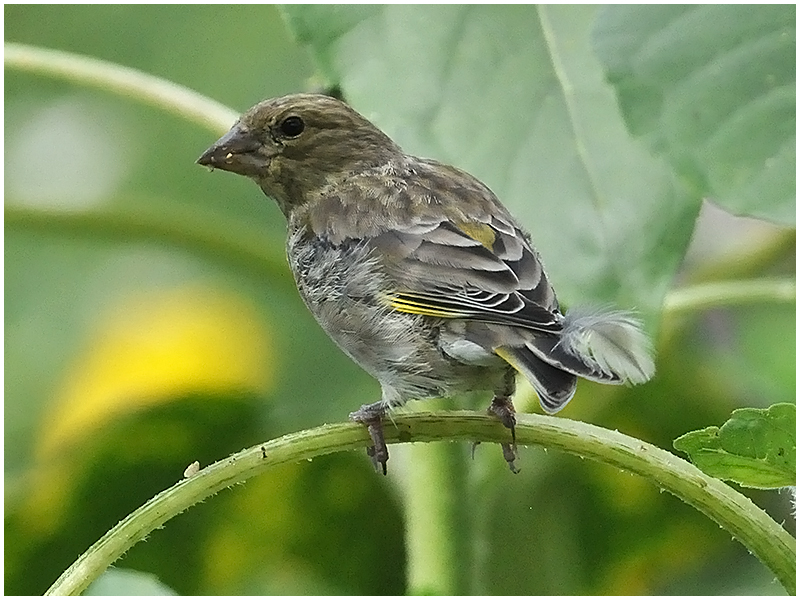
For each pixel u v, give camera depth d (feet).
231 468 10.80
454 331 10.98
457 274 11.00
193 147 11.35
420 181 11.09
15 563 11.03
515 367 10.91
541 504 11.07
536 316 10.93
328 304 11.05
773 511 11.03
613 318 10.83
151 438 11.05
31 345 11.30
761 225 11.13
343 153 11.12
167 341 11.19
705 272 11.12
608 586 11.07
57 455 11.05
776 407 10.75
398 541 11.06
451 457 10.91
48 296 11.32
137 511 10.78
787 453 10.75
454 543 10.91
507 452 10.93
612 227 10.85
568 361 10.84
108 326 11.29
